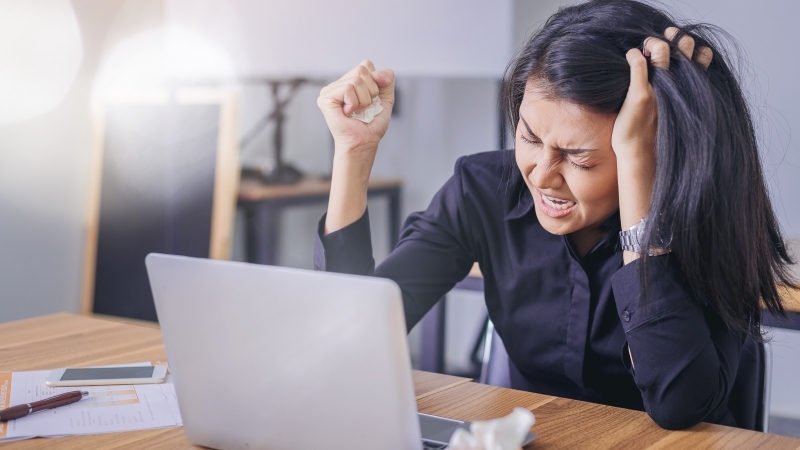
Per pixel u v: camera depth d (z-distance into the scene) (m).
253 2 2.91
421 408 1.01
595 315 1.21
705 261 1.00
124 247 2.99
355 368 0.73
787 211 2.55
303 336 0.75
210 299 0.79
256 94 3.56
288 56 2.87
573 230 1.12
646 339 1.00
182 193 2.94
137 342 1.32
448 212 1.39
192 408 0.86
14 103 2.69
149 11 3.15
